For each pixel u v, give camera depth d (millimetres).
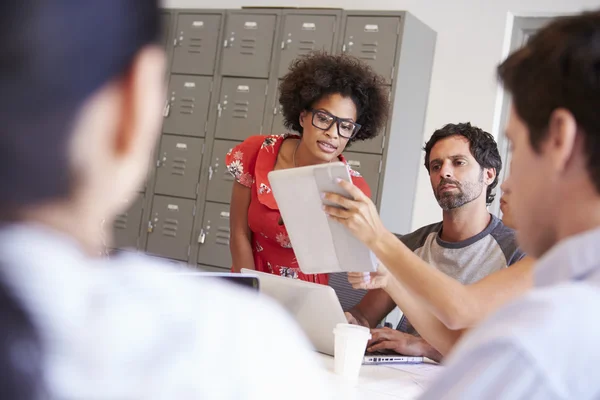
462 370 567
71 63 335
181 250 4688
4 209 348
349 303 2842
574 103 669
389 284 1923
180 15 4805
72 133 345
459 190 2422
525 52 736
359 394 1656
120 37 347
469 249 2459
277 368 392
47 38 330
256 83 4566
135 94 365
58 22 331
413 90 4371
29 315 333
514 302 590
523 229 743
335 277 2898
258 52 4562
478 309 1667
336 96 2494
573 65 673
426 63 4473
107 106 356
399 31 4195
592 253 623
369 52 4254
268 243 2619
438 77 4512
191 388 363
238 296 413
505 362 542
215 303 393
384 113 2670
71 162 349
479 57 4418
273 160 2633
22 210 351
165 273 406
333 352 2053
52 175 343
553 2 4242
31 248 346
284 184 1792
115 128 366
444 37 4508
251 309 404
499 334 554
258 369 385
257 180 2580
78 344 346
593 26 691
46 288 341
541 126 695
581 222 682
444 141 2467
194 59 4750
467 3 4457
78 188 359
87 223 374
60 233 364
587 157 668
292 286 2029
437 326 1914
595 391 539
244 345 385
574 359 538
